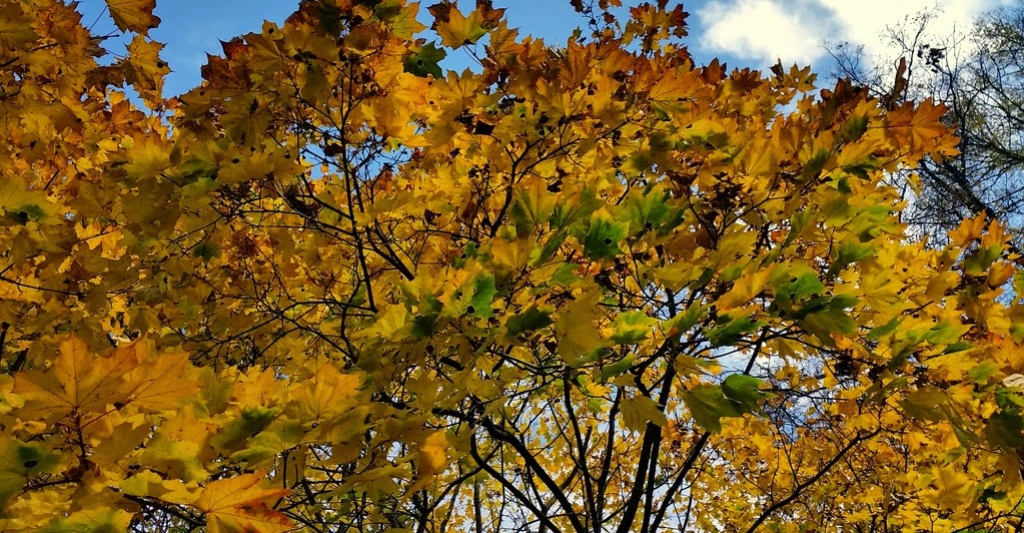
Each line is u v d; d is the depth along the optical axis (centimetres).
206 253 282
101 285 283
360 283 281
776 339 270
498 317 239
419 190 308
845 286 254
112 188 282
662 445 431
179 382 185
